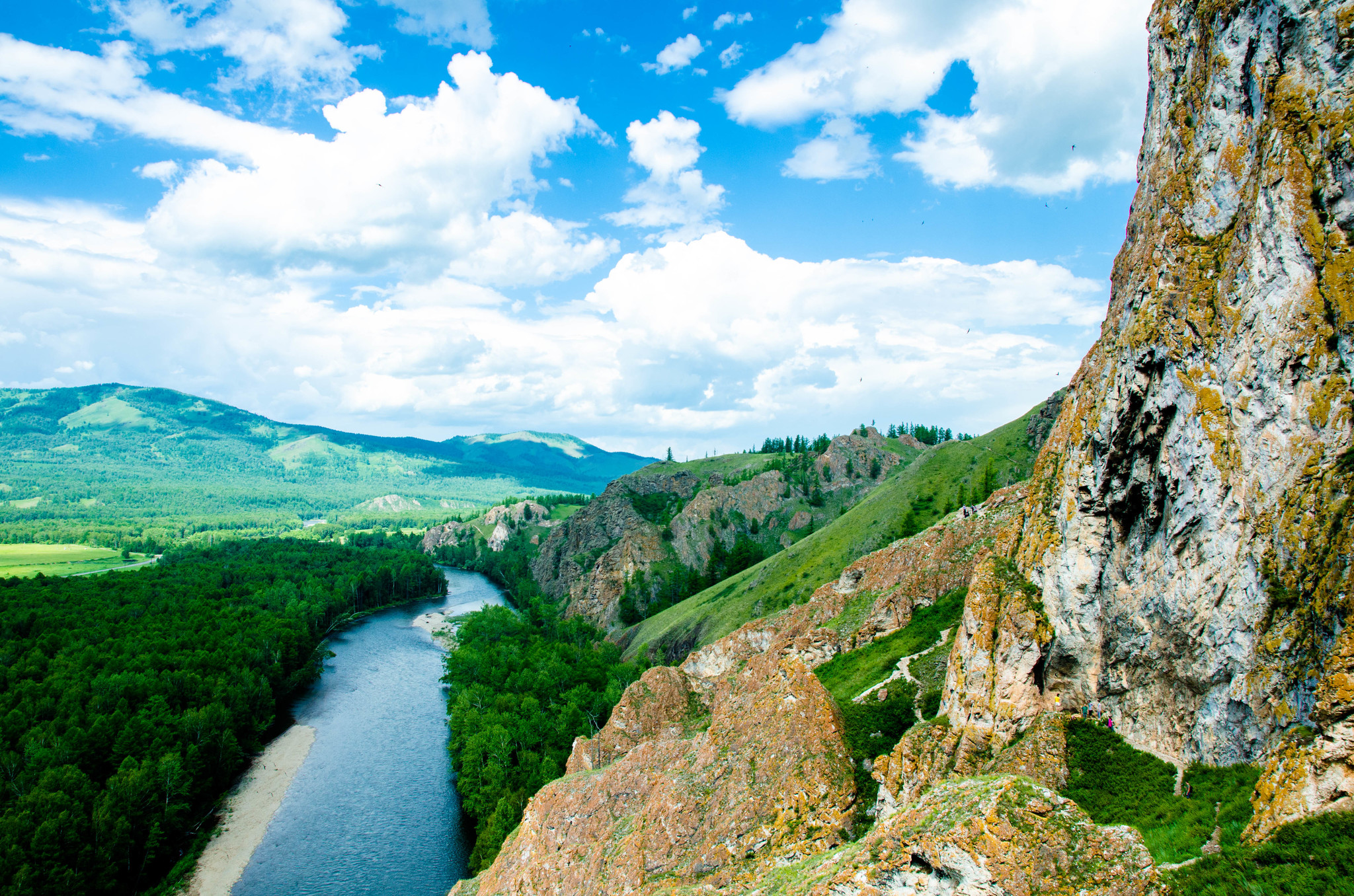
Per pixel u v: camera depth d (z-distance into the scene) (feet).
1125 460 132.98
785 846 134.51
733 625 476.13
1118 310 156.56
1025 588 151.12
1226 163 122.62
